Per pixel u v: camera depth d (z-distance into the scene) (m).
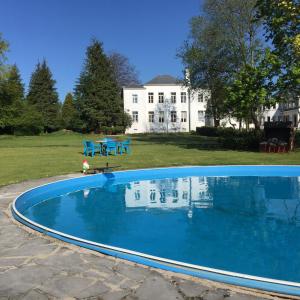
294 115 50.31
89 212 9.16
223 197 10.88
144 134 54.03
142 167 15.64
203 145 28.53
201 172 15.43
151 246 6.51
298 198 10.70
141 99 59.25
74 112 59.44
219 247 6.43
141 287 4.16
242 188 12.21
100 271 4.61
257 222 8.12
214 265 5.57
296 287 4.10
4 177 13.08
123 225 7.94
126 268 4.71
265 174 15.27
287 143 22.44
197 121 59.50
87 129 57.72
